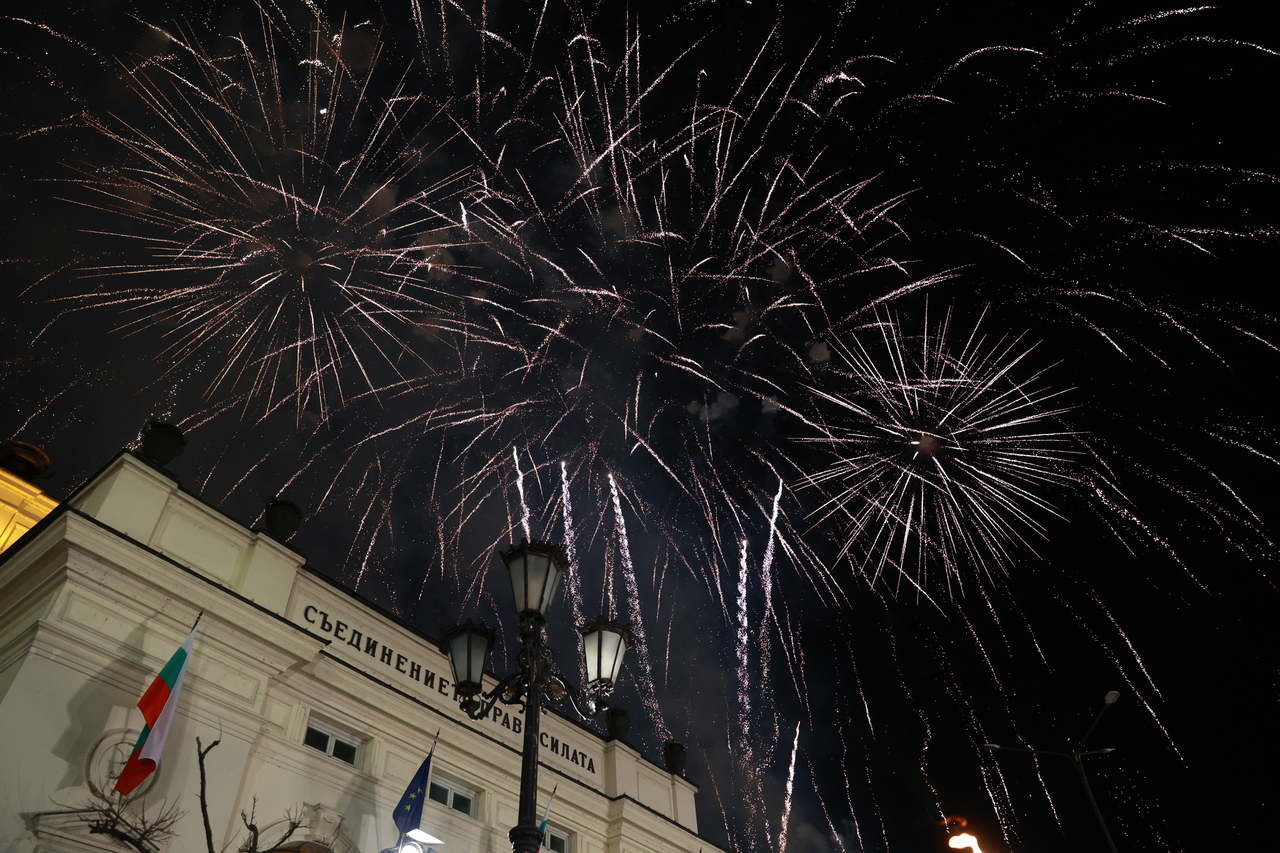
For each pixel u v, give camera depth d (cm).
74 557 1230
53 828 1069
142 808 1167
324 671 1493
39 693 1132
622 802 1905
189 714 1275
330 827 1390
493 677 1834
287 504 1631
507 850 1636
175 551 1398
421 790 1398
